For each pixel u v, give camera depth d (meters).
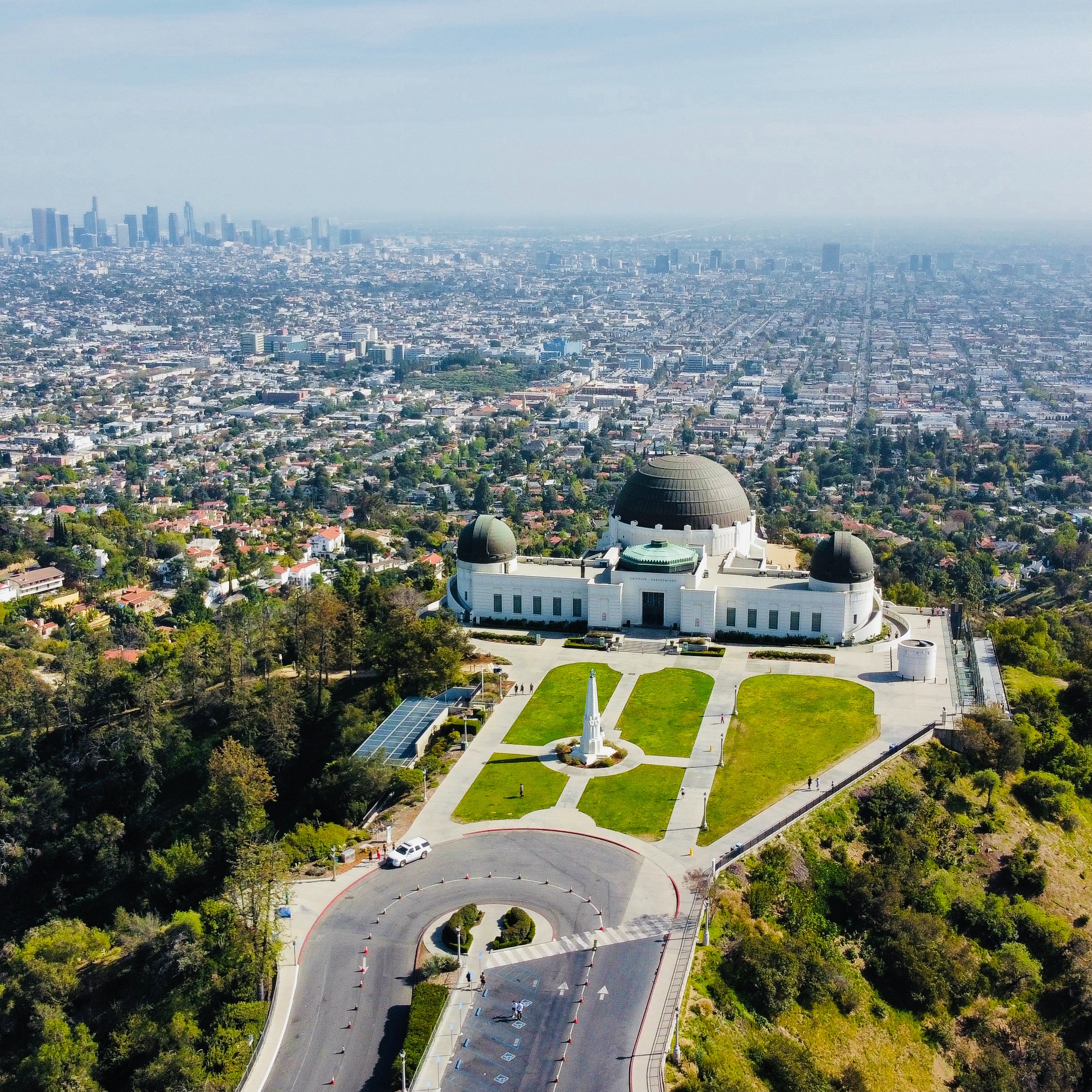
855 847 170.75
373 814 176.75
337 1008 131.12
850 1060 138.38
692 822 171.25
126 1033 141.12
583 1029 126.75
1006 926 162.00
